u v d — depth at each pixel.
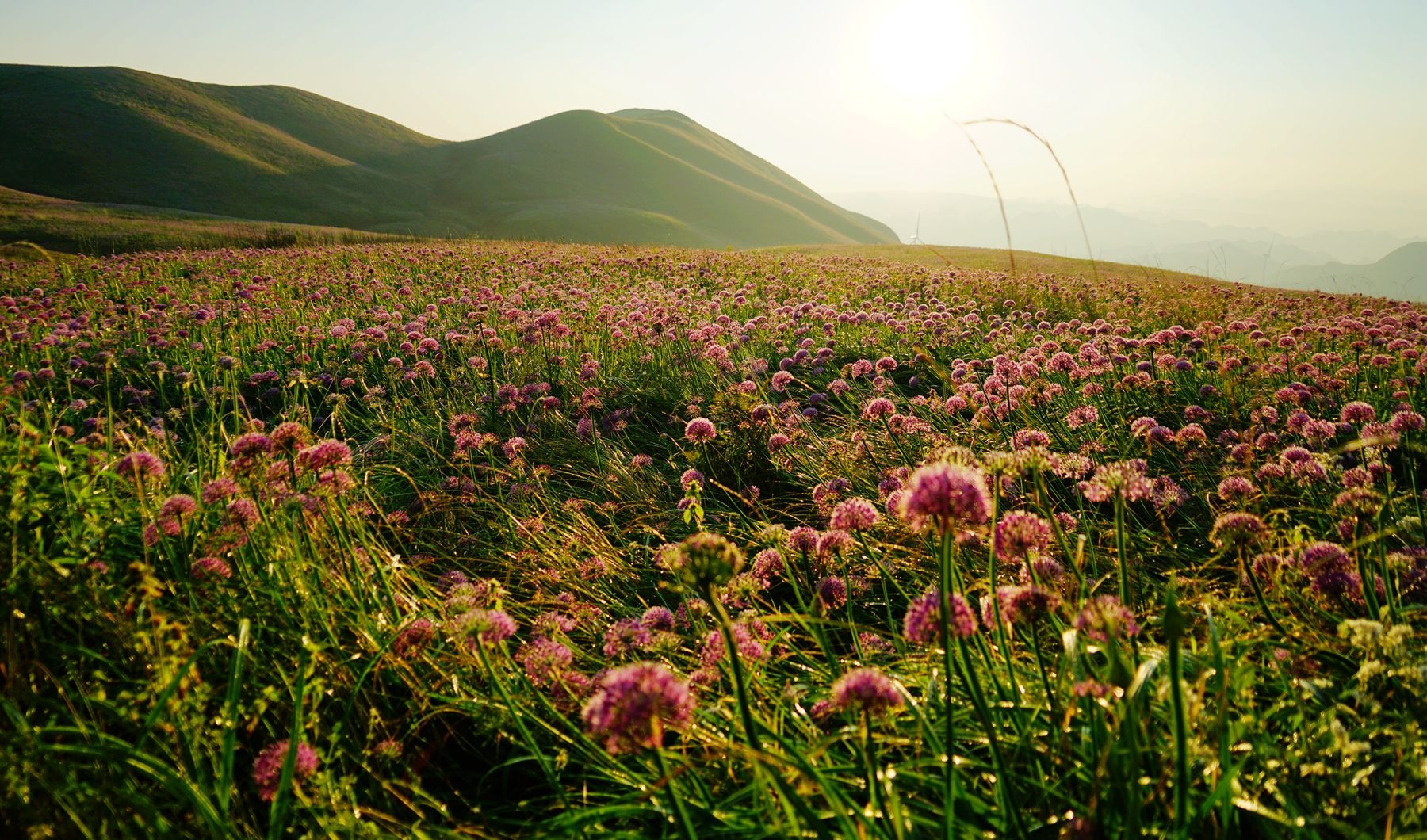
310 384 8.03
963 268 26.66
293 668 2.80
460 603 2.70
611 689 1.63
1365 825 1.65
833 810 1.65
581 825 2.15
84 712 2.52
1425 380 5.99
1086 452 5.00
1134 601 3.28
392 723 2.66
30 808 1.94
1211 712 2.08
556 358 8.29
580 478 6.07
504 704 2.62
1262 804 1.94
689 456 5.59
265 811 2.39
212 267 20.80
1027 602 2.12
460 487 5.44
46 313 11.88
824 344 9.43
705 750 2.39
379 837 2.12
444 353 8.84
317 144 145.88
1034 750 2.09
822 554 3.14
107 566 2.88
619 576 4.33
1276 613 2.80
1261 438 4.43
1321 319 11.14
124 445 4.34
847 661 2.99
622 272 18.31
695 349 8.38
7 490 3.14
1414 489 3.52
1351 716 2.15
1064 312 13.03
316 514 3.45
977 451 5.36
